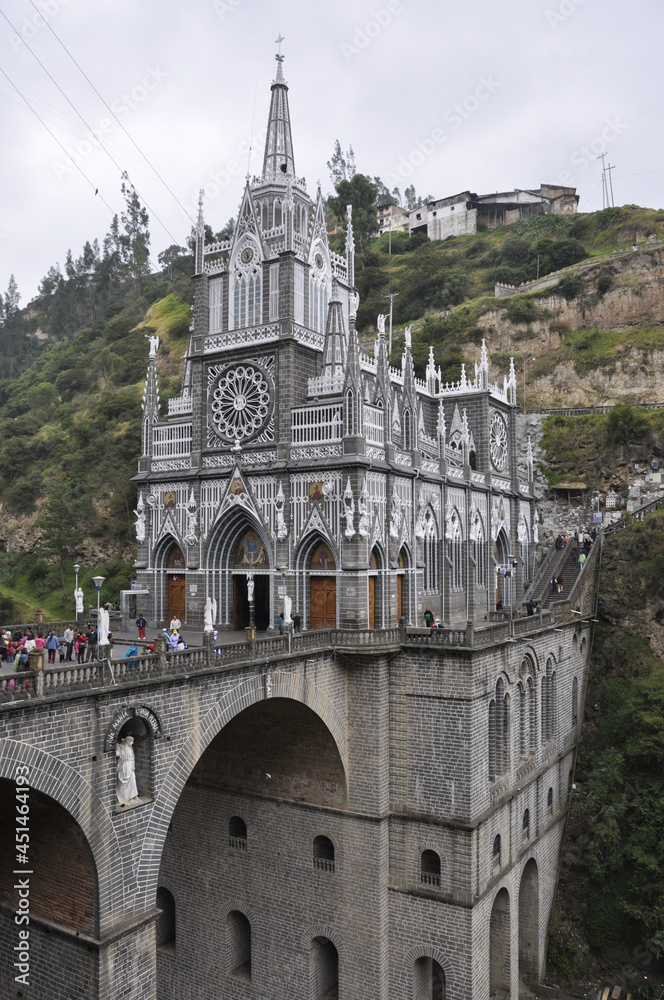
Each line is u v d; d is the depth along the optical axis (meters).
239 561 49.16
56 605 88.75
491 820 41.09
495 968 43.34
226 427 49.41
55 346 179.00
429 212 163.38
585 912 50.16
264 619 49.84
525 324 105.12
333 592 44.12
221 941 45.22
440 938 38.72
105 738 26.59
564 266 122.38
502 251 131.62
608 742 56.84
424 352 109.62
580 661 60.16
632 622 62.03
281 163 53.03
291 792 43.28
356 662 41.59
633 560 63.47
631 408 79.62
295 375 46.97
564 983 47.44
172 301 145.00
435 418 69.62
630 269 102.56
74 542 93.50
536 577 69.69
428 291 130.75
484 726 40.72
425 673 40.44
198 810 46.75
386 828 40.88
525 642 47.53
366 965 40.09
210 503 48.91
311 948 42.00
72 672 25.20
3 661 33.16
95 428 106.81
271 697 35.72
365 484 43.44
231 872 45.12
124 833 27.41
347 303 54.91
